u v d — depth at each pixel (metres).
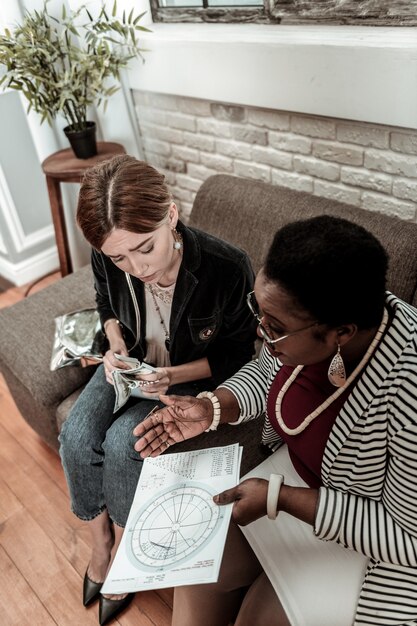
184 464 1.14
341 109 1.52
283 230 0.82
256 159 1.95
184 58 1.91
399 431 0.83
